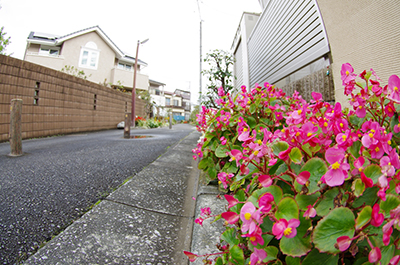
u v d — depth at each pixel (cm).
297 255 42
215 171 147
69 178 191
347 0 202
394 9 158
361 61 187
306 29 278
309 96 282
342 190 44
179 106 3566
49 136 608
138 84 1642
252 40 546
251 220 42
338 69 216
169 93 3462
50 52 1374
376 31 173
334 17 221
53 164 244
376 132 45
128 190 156
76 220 114
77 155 300
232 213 50
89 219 115
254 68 525
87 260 85
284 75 347
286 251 43
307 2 274
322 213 44
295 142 55
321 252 40
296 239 44
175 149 354
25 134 525
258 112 135
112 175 202
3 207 132
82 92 778
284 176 57
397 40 156
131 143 441
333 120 53
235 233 68
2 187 167
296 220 39
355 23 193
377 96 60
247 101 129
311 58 266
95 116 871
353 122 77
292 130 57
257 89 133
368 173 42
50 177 194
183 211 135
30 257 86
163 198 150
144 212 128
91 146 392
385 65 166
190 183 188
